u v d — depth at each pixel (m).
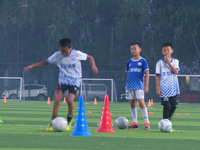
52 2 84.75
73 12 82.00
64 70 18.89
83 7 85.62
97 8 85.50
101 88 73.75
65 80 18.86
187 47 77.38
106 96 18.89
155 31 79.12
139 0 79.25
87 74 74.00
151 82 71.69
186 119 29.41
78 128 16.94
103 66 74.88
